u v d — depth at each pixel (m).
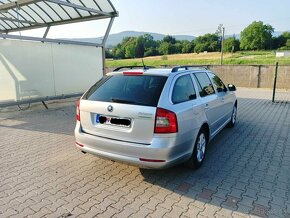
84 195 3.29
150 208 3.01
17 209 2.98
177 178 3.75
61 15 11.02
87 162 4.32
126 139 3.36
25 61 8.48
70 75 9.94
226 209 3.00
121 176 3.81
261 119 7.54
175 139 3.26
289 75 15.75
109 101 3.52
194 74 4.45
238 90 15.60
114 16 10.27
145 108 3.23
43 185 3.54
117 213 2.92
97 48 10.80
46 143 5.30
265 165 4.22
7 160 4.41
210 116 4.49
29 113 8.30
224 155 4.65
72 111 8.66
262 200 3.18
